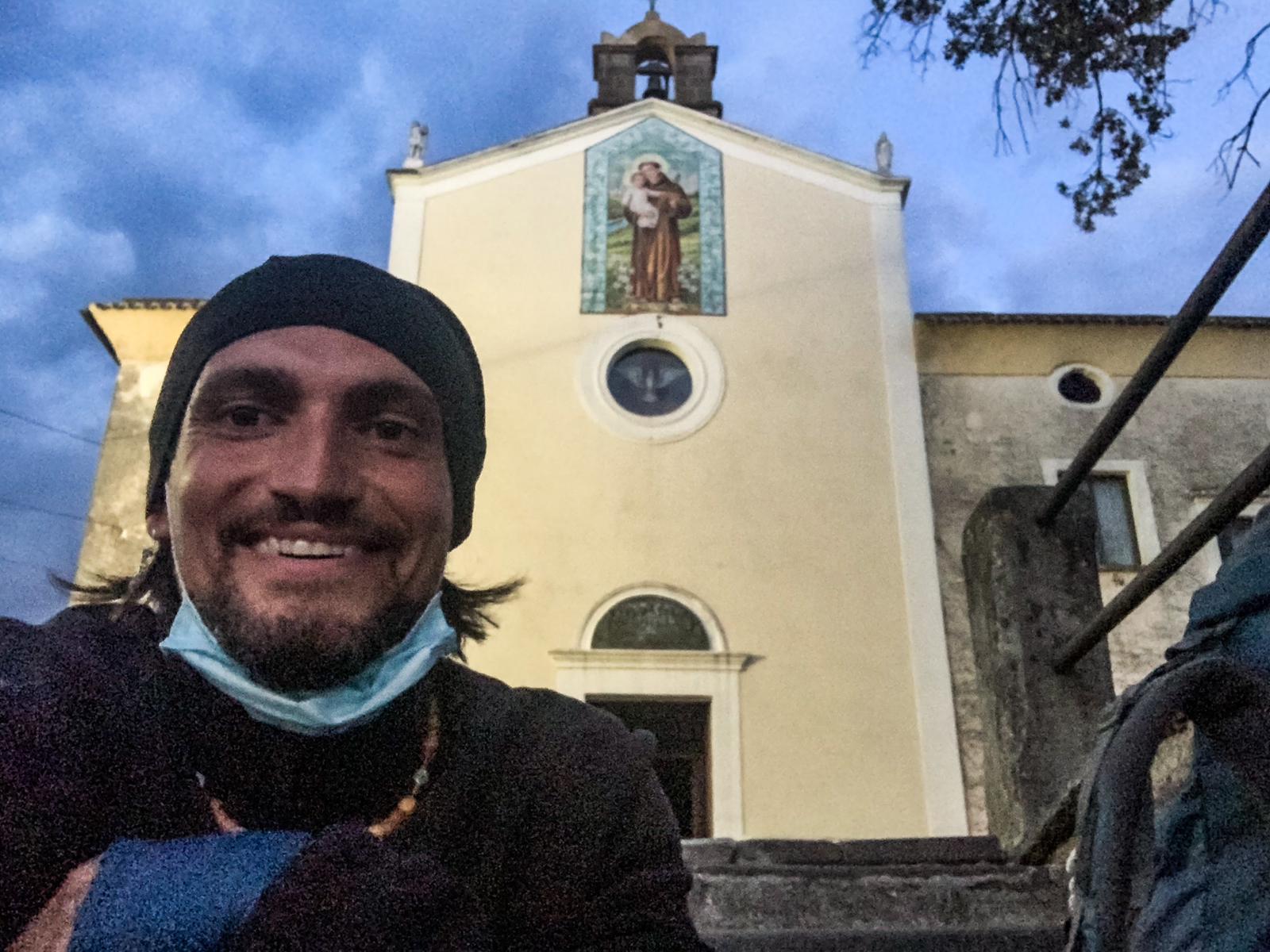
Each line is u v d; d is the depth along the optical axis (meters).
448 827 1.12
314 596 1.03
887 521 10.45
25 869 0.86
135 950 0.73
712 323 11.32
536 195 11.93
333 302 1.14
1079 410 11.09
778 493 10.51
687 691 9.54
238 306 1.15
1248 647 1.06
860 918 2.67
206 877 0.78
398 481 1.10
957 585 10.28
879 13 4.44
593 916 1.14
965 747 9.55
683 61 13.98
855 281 11.64
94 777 0.96
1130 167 4.50
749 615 9.96
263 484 1.04
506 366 10.98
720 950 2.48
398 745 1.11
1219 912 1.04
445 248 11.58
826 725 9.52
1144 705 0.95
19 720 0.92
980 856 3.05
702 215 11.91
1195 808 1.13
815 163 12.22
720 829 9.05
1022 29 4.33
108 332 11.23
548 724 1.26
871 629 9.95
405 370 1.17
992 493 3.38
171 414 1.18
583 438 10.67
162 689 1.07
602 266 11.56
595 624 9.85
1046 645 3.12
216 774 1.04
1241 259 1.93
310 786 1.07
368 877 0.80
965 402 11.18
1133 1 4.18
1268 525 1.11
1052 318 11.09
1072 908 1.01
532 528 10.23
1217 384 11.15
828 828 9.11
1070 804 2.60
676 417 10.80
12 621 1.06
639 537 10.24
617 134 12.30
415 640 1.14
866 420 10.92
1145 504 10.47
